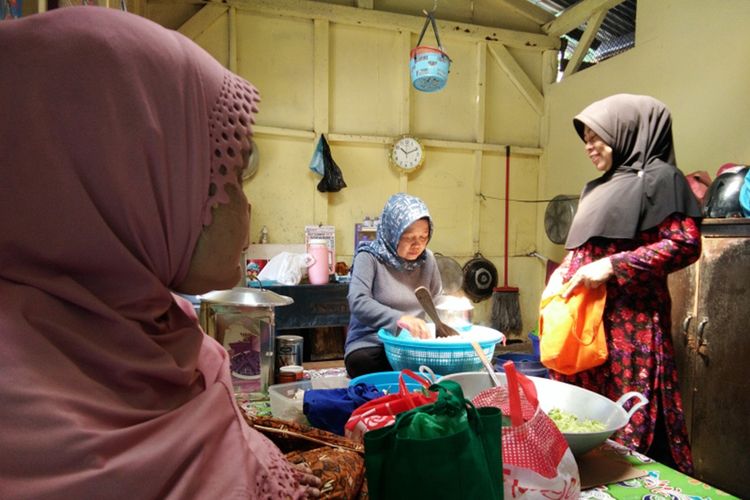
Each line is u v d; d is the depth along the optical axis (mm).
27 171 467
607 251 1678
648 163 1674
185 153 554
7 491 367
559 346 1570
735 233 2051
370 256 1870
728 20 2801
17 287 452
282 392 1235
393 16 3877
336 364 2420
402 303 1830
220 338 1341
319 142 3750
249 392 1354
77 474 394
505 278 4359
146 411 478
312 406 1029
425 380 952
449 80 4156
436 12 4082
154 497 433
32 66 471
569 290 1608
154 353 521
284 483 544
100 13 512
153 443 449
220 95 591
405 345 1330
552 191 4289
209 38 3568
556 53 4336
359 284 1800
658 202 1565
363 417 861
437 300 1868
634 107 1726
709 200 2234
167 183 546
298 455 712
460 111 4199
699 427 2184
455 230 4254
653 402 1540
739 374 2027
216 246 596
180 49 560
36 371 411
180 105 545
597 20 3828
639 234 1619
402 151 3953
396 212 1792
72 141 481
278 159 3773
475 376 1138
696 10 2986
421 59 2912
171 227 564
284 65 3746
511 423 752
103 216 504
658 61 3238
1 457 373
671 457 1549
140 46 520
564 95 4133
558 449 746
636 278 1526
